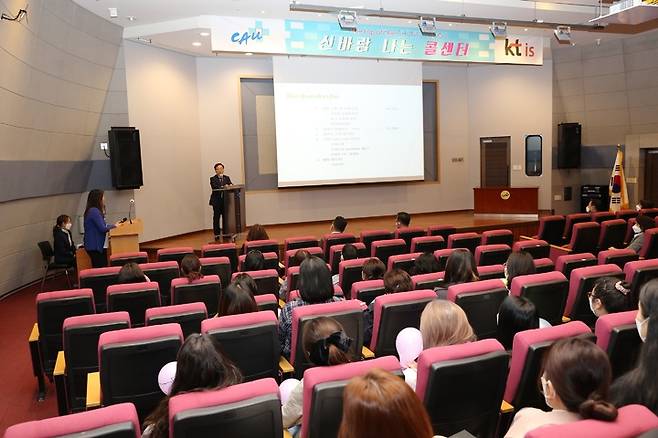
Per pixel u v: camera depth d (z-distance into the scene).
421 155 12.53
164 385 2.49
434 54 8.64
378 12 7.78
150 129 10.40
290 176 11.50
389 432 1.17
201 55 11.42
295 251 6.41
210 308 4.56
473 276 4.17
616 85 12.88
